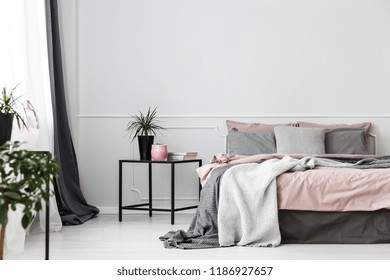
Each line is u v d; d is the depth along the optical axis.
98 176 6.54
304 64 6.54
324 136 6.11
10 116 3.63
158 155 5.95
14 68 4.67
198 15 6.53
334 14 6.52
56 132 5.70
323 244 4.50
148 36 6.54
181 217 6.21
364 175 4.48
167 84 6.54
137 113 6.53
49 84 5.54
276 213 4.42
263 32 6.54
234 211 4.48
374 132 6.50
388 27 6.51
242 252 4.19
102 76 6.53
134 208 5.92
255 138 6.11
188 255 4.10
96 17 6.52
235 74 6.54
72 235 5.02
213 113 6.54
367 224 4.50
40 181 2.35
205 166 5.32
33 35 5.03
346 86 6.52
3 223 2.18
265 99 6.54
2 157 2.33
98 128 6.53
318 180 4.47
